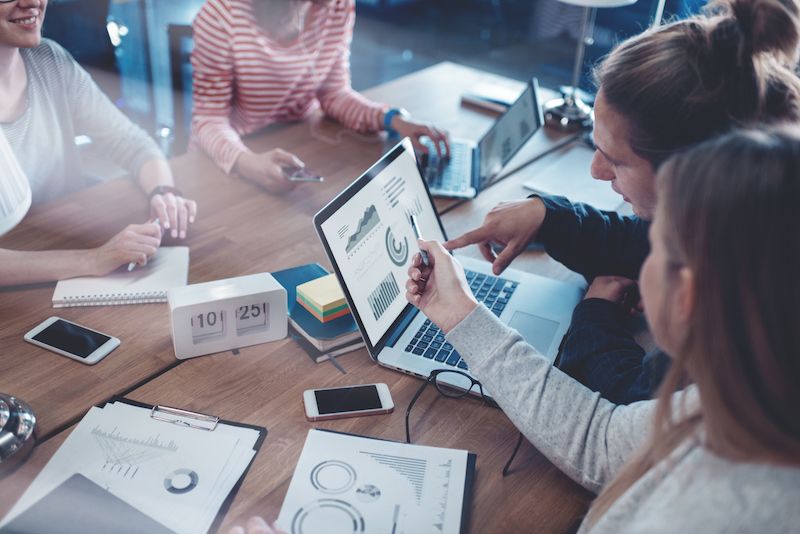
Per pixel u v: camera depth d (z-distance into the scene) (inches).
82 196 62.8
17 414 37.3
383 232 48.9
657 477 27.2
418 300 41.9
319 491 35.6
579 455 36.4
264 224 60.4
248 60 76.2
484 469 38.4
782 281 21.7
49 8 90.7
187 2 158.6
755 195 22.2
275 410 41.2
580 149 79.0
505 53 191.8
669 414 26.5
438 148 72.2
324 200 64.8
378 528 33.9
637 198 43.5
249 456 37.6
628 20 128.3
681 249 24.3
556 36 187.2
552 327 49.4
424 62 186.9
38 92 66.9
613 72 40.4
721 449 23.9
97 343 45.0
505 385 38.4
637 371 41.2
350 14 84.2
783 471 23.2
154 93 129.5
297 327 46.9
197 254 55.5
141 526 33.0
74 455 36.6
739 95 37.6
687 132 38.6
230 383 42.9
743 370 22.7
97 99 71.2
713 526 23.7
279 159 66.0
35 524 32.6
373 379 44.2
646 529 25.3
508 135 71.7
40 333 45.4
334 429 40.0
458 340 40.0
